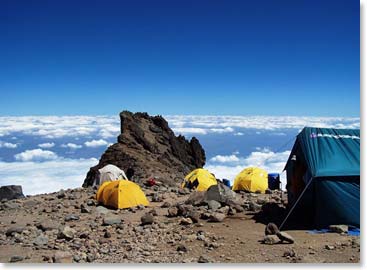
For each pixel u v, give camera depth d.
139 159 42.47
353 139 15.93
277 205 18.20
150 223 15.73
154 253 11.76
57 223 15.78
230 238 13.26
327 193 14.49
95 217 17.72
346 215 14.22
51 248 12.68
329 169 14.70
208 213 16.55
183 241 13.04
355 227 14.05
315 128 16.58
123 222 16.41
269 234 13.32
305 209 15.73
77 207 20.11
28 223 16.66
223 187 20.78
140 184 30.09
